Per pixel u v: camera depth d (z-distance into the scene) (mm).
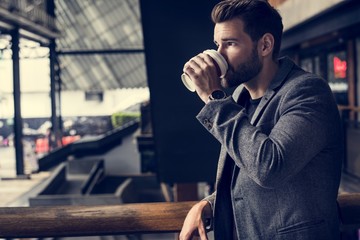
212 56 1284
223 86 1372
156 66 3832
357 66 10703
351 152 7148
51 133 21828
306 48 13453
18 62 17656
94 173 9977
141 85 26281
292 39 9398
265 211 1245
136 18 25344
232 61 1292
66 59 25766
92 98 28438
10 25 16922
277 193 1229
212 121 1249
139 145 10938
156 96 3879
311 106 1197
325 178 1236
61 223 1498
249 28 1274
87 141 11047
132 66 26078
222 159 1390
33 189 15172
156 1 3646
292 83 1258
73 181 10492
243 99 1474
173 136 4016
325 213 1233
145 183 10875
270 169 1134
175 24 3674
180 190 4801
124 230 1514
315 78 1254
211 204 1477
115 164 11219
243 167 1186
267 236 1244
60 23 25125
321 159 1231
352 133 7141
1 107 26516
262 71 1340
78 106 28594
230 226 1395
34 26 18531
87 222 1501
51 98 23281
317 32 7934
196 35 3701
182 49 3746
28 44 22484
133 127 11625
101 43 25625
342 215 1521
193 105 3945
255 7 1276
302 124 1166
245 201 1281
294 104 1211
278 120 1239
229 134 1206
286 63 1320
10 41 17750
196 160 4059
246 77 1306
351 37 10391
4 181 16750
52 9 23391
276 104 1271
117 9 25234
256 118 1301
